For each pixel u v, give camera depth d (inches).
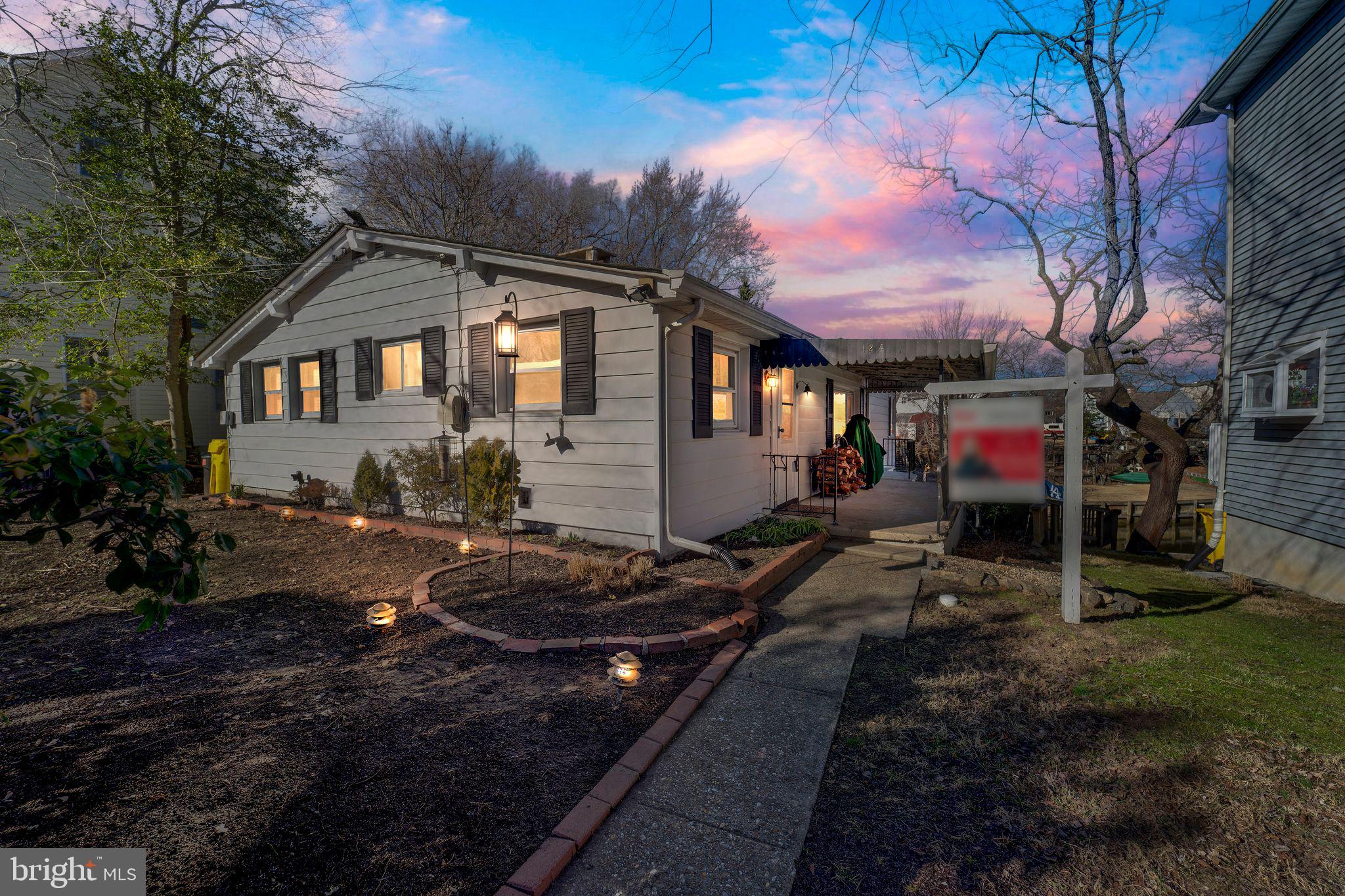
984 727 131.8
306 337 384.2
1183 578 312.2
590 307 257.3
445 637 168.7
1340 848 93.7
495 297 286.2
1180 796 107.2
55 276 406.0
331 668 148.9
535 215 886.4
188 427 541.6
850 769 115.6
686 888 84.5
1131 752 121.5
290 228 544.4
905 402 1189.7
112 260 411.5
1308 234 288.5
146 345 528.4
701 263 975.6
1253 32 296.2
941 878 87.4
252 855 84.4
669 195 931.3
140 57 437.7
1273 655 178.1
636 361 245.6
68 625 178.1
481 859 85.7
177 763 106.6
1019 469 202.7
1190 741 125.7
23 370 61.7
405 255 323.0
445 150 806.5
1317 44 282.2
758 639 181.3
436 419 312.5
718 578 219.1
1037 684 153.9
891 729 130.6
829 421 464.8
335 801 97.3
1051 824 99.4
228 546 73.9
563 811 97.7
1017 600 226.7
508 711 129.6
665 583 215.0
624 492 252.2
